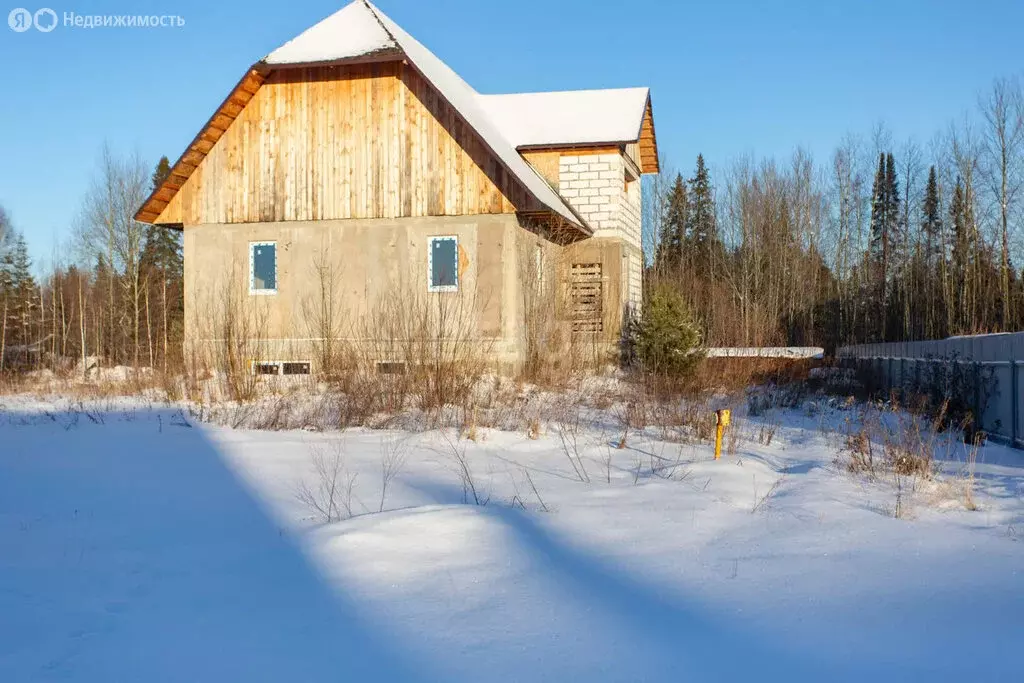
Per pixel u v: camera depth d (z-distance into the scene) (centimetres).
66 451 1180
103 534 761
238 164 2164
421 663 469
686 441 1331
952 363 1731
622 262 2564
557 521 784
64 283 4594
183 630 526
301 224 2136
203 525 789
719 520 792
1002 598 566
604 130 2545
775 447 1359
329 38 2128
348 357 1872
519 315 2070
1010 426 1465
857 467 1071
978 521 791
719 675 451
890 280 4778
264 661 475
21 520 812
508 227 2030
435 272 2073
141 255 4684
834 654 477
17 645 505
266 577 625
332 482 965
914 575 619
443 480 995
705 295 4906
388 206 2088
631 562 655
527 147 2517
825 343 4778
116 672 464
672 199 6262
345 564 646
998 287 3247
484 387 1767
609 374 2298
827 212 5609
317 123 2127
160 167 4956
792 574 622
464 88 2719
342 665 468
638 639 501
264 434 1357
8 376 2408
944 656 471
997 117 3475
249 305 2145
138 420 1512
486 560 656
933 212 4716
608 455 1195
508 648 489
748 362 2528
